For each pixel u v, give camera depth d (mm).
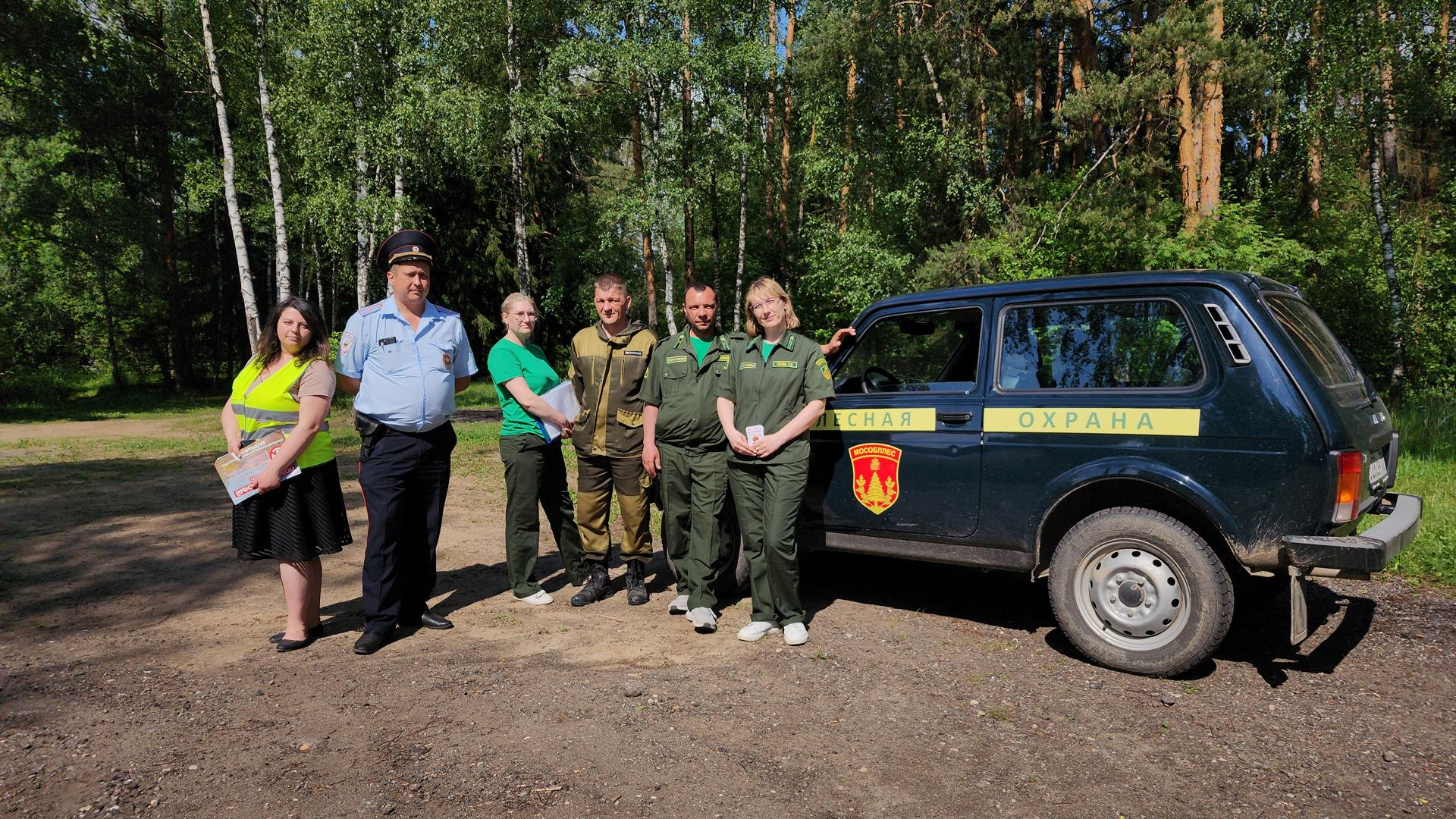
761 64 19438
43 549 6566
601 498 5008
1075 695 3502
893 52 17766
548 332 33844
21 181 25219
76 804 2643
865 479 4539
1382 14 14164
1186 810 2574
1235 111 20406
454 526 7426
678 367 4477
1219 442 3562
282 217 19719
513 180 21734
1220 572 3531
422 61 19047
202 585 5539
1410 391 14922
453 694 3555
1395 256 16344
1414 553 5324
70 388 30938
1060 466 3926
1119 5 19594
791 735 3125
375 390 4207
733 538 5043
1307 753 2951
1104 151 17641
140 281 29125
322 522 4227
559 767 2861
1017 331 4211
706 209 26156
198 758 2963
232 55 20828
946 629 4422
